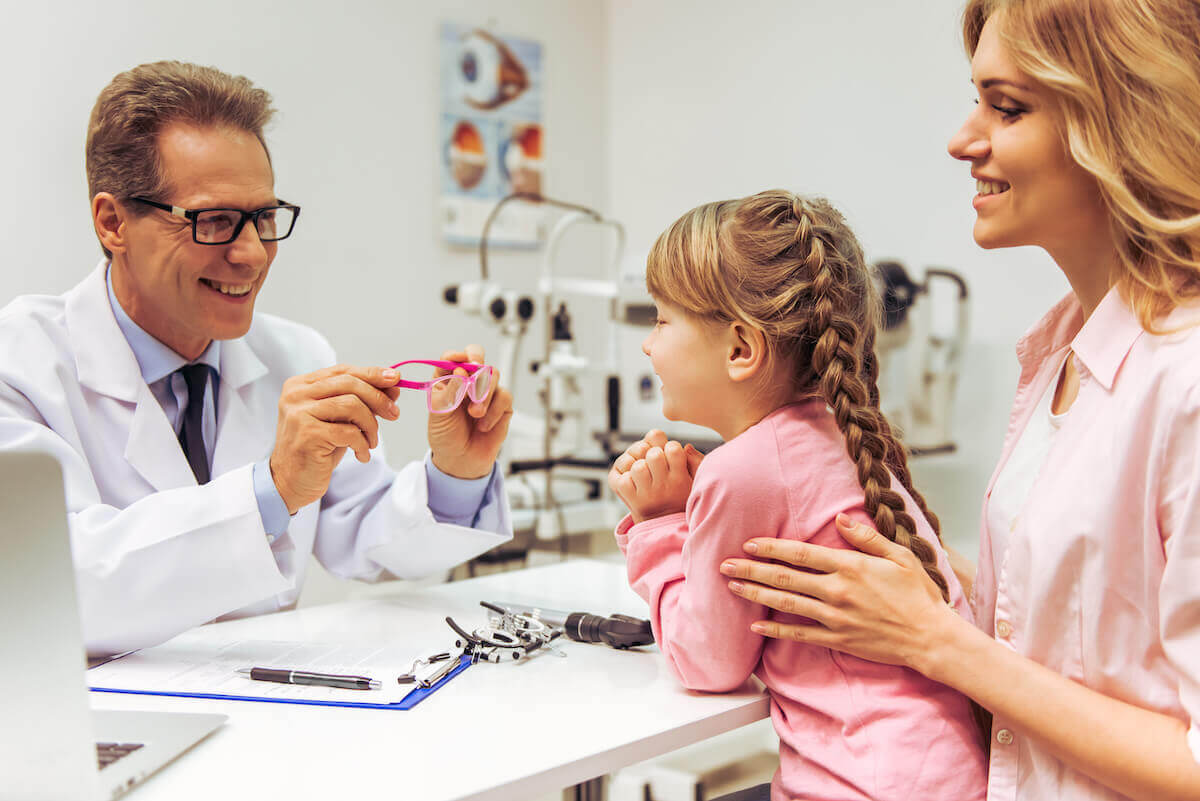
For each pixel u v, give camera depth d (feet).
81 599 3.19
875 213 9.49
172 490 3.41
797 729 2.84
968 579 3.56
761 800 3.28
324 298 8.99
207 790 2.29
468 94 10.05
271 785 2.32
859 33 9.48
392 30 9.39
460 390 3.78
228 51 8.25
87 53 7.48
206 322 3.90
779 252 3.01
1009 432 3.23
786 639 2.88
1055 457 2.73
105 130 3.72
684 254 3.07
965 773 2.69
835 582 2.71
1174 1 2.44
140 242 3.76
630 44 11.44
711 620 2.89
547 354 7.99
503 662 3.28
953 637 2.60
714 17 10.66
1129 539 2.49
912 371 8.44
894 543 2.82
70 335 3.97
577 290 8.14
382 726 2.70
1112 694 2.58
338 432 3.34
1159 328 2.51
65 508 2.00
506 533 4.29
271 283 8.61
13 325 3.91
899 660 2.66
